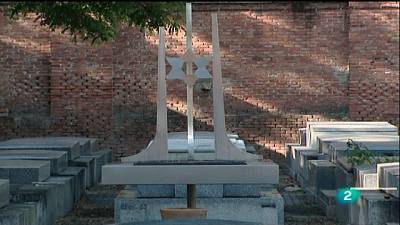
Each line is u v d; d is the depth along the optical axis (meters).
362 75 20.84
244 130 20.97
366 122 19.83
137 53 20.75
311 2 20.80
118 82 20.80
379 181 11.08
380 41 20.75
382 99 20.88
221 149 7.68
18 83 20.73
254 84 20.89
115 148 20.89
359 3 20.69
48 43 20.69
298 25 20.81
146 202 11.26
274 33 20.83
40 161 13.34
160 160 7.64
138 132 20.97
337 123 19.31
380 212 10.15
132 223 6.28
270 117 20.97
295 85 20.92
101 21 12.00
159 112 7.73
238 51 20.83
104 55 20.70
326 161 15.26
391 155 13.97
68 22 11.30
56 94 20.70
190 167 7.16
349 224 11.49
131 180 7.17
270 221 11.21
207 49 20.72
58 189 12.50
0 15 20.55
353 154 13.15
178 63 7.99
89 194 15.67
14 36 20.67
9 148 15.87
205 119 20.84
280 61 20.88
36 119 20.84
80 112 20.78
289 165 19.94
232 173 7.16
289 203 14.59
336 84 20.92
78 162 16.14
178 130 20.81
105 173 7.17
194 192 7.86
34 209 10.29
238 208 11.19
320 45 20.83
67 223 12.07
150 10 11.40
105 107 20.80
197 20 20.72
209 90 20.78
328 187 14.25
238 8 20.80
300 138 20.30
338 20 20.80
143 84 20.84
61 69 20.69
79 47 20.66
